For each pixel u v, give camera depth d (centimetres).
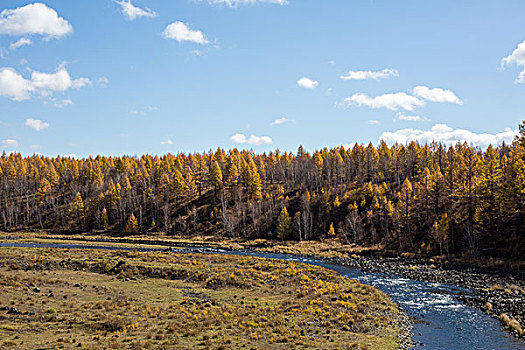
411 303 3572
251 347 1894
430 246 7112
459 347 2327
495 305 3441
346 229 9081
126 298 2948
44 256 4931
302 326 2411
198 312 2628
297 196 11988
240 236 9988
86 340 1856
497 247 6091
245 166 12138
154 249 7794
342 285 4047
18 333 1883
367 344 2144
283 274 4419
